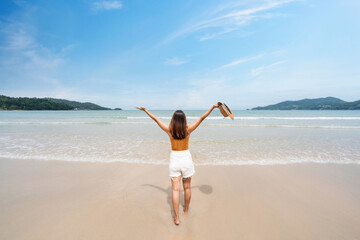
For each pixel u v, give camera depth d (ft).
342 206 10.17
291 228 8.31
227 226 8.54
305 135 35.53
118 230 8.21
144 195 11.65
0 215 9.25
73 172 15.61
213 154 21.62
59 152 22.18
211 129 46.21
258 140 30.14
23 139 30.86
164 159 19.47
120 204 10.50
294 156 20.58
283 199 11.07
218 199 11.16
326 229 8.19
